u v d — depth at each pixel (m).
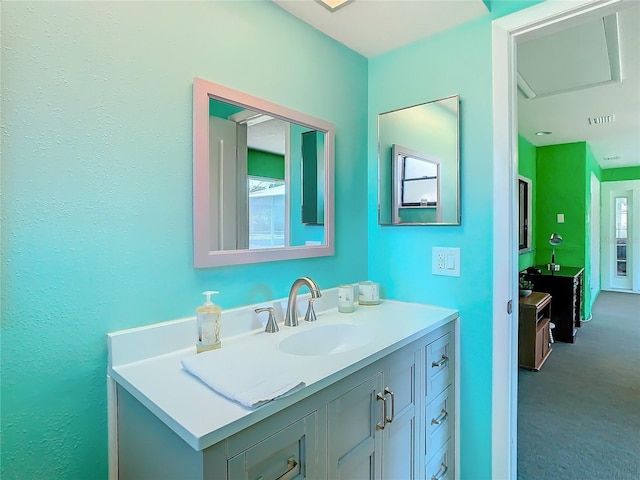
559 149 4.88
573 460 1.92
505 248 1.48
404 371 1.25
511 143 1.49
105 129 0.98
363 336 1.33
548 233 5.01
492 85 1.50
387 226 1.83
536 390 2.79
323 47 1.62
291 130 1.49
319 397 0.92
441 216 1.64
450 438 1.55
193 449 0.70
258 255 1.36
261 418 0.78
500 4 1.47
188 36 1.15
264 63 1.38
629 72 2.55
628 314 5.27
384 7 1.44
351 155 1.78
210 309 1.14
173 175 1.12
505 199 1.48
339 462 0.98
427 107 1.68
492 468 1.52
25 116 0.86
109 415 1.00
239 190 1.30
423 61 1.68
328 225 1.65
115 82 1.00
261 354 1.08
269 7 1.39
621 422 2.30
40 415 0.89
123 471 0.97
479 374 1.56
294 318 1.39
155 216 1.09
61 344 0.92
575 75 2.60
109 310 1.00
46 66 0.88
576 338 4.16
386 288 1.85
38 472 0.89
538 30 1.43
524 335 3.22
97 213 0.97
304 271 1.56
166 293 1.12
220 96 1.23
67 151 0.92
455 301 1.62
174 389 0.88
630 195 6.95
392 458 1.19
